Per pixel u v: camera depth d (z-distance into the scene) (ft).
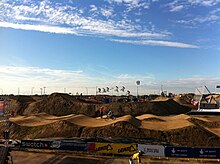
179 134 165.27
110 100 397.39
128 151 102.94
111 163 93.50
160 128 176.45
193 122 198.29
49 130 181.16
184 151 97.86
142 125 185.88
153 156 100.22
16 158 100.78
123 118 198.70
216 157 95.81
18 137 180.34
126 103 318.04
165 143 147.23
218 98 379.96
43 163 93.86
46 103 333.21
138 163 78.69
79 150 109.81
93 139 148.46
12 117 235.40
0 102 199.21
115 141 145.18
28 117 230.27
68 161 96.12
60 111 317.63
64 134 174.91
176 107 361.71
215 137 160.66
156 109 311.88
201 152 96.68
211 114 287.69
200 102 320.50
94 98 484.33
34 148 115.85
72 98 363.76
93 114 305.53
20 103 350.43
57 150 112.78
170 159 97.50
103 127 175.94
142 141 148.87
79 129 177.06
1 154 93.50
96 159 99.04
